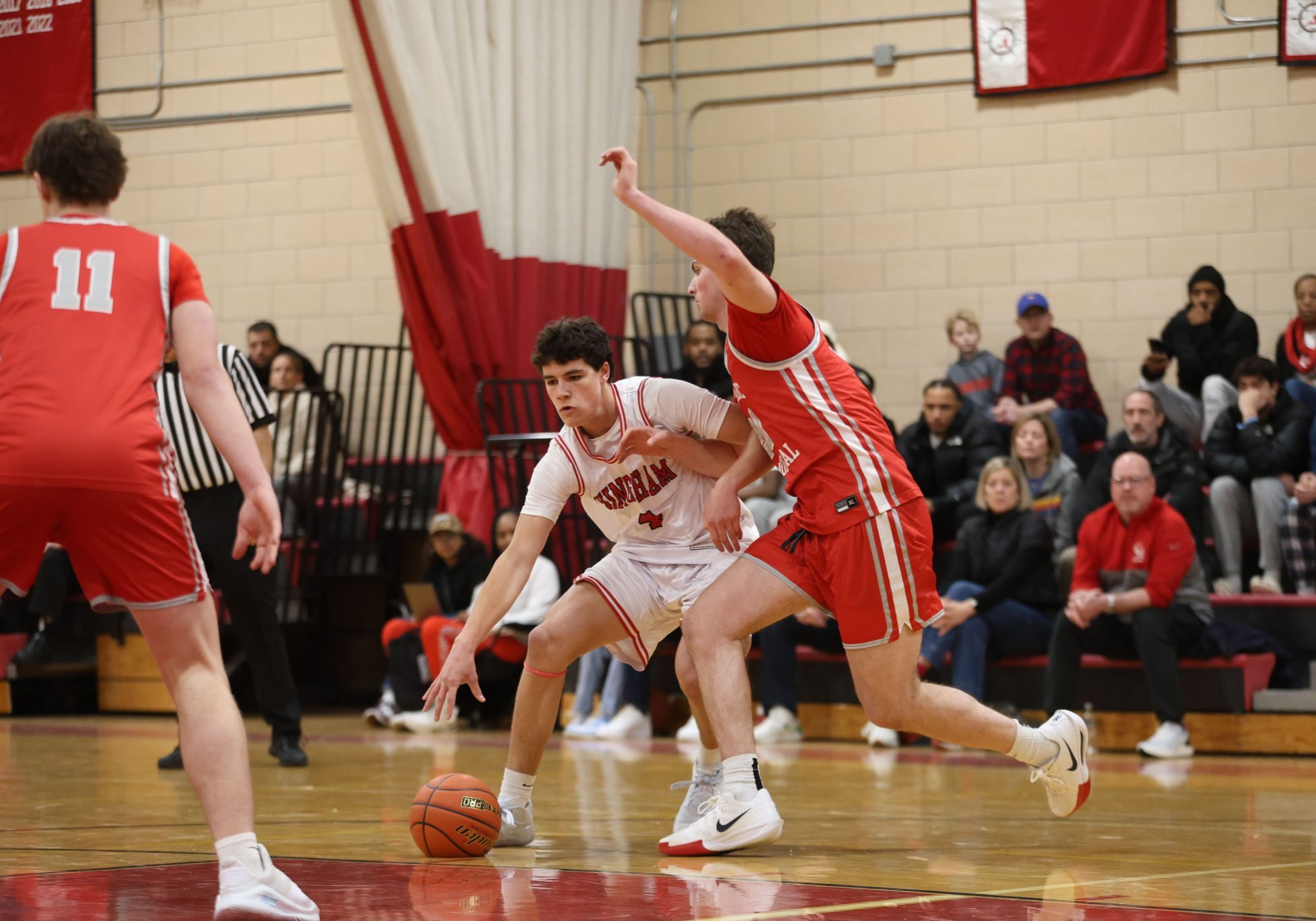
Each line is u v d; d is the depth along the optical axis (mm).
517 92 22109
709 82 23812
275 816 9844
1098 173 21906
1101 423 20281
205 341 5980
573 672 19953
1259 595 17141
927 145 22781
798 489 7832
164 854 7777
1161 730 15891
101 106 26828
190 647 5805
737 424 8352
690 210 23828
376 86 20844
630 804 10766
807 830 9117
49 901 6172
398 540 23484
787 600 7902
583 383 8172
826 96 23281
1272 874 7191
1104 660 16734
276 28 26000
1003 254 22359
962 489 18328
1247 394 17938
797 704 17891
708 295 8133
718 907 6062
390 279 25375
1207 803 10977
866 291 23016
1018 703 17156
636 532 8594
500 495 21484
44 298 5766
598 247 22844
